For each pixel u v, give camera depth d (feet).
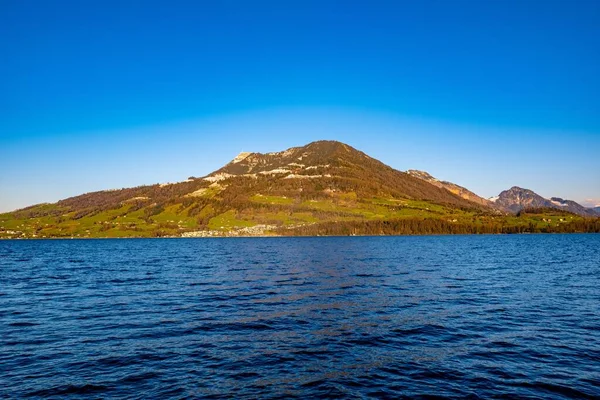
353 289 132.16
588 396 50.06
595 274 173.27
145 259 291.79
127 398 49.39
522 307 102.06
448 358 63.72
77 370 58.90
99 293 129.70
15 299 119.44
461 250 360.28
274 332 79.25
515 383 53.88
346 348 68.85
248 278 165.27
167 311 99.66
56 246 554.46
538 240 564.71
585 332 78.54
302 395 50.31
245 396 49.96
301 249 398.62
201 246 509.35
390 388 52.42
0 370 58.90
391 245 467.11
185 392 51.13
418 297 116.67
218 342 72.84
